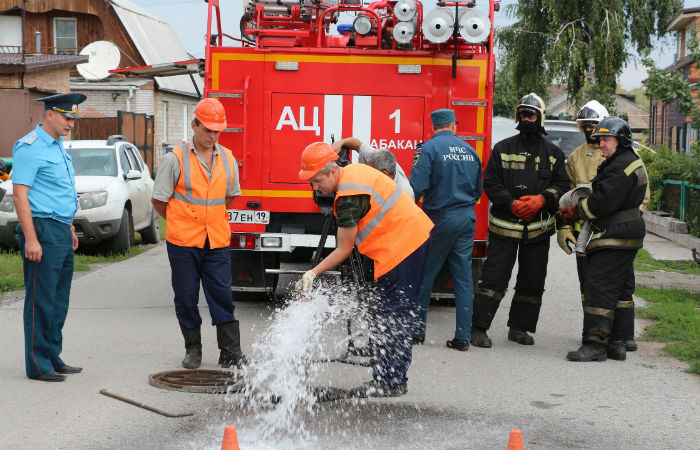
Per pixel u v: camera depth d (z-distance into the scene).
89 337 7.62
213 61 8.56
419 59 8.55
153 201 6.30
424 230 5.76
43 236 6.00
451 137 7.39
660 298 9.96
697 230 16.23
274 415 5.37
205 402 5.63
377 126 8.59
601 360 7.02
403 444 4.84
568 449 4.80
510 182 7.48
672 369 6.75
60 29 34.78
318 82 8.57
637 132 66.31
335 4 9.82
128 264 12.77
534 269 7.61
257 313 8.84
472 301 7.37
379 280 5.70
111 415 5.32
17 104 21.77
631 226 6.97
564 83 33.59
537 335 8.12
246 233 8.61
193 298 6.41
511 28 34.12
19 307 9.13
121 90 31.17
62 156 6.13
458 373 6.53
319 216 8.72
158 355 6.96
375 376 5.83
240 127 8.53
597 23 32.75
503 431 5.11
